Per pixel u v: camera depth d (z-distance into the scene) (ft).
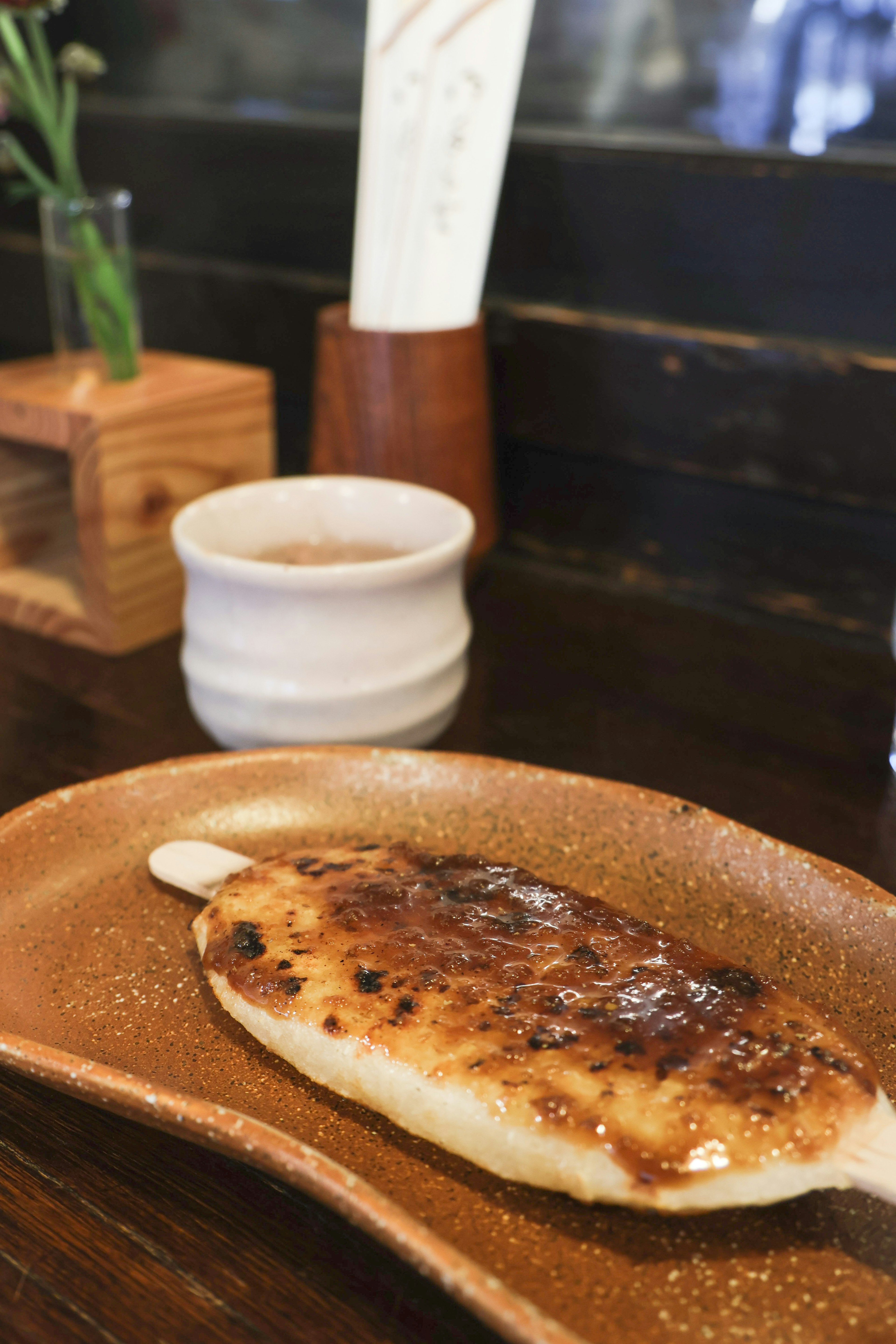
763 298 2.08
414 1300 1.23
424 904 1.48
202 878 1.59
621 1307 1.14
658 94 2.08
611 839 1.65
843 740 1.93
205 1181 1.39
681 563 2.27
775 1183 1.17
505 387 2.26
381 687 1.75
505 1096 1.25
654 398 2.15
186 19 2.41
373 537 1.90
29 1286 1.25
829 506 2.12
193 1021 1.49
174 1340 1.18
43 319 2.75
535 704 2.01
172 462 2.13
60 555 2.32
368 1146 1.36
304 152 2.36
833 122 1.98
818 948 1.53
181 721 1.97
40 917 1.57
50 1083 1.34
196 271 2.50
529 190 2.20
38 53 2.19
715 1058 1.27
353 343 2.07
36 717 1.98
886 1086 1.42
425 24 2.07
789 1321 1.13
